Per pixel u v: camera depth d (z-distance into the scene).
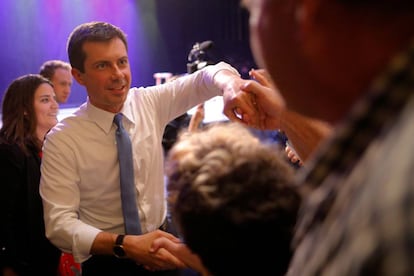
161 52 7.38
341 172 0.43
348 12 0.42
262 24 0.52
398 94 0.37
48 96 2.66
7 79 6.96
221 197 0.78
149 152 1.77
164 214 1.84
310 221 0.48
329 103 0.48
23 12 6.85
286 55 0.50
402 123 0.36
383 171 0.35
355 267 0.35
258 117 1.26
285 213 0.78
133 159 1.72
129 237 1.55
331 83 0.45
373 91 0.39
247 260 0.79
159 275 1.70
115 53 1.67
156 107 1.82
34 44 6.97
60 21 6.99
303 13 0.45
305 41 0.45
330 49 0.43
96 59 1.65
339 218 0.40
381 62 0.41
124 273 1.67
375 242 0.34
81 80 1.71
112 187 1.72
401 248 0.32
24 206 2.45
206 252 0.81
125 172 1.69
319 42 0.44
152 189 1.78
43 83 2.65
